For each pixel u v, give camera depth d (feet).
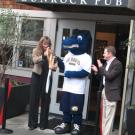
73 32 30.53
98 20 29.78
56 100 31.35
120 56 35.40
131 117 23.88
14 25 29.32
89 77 30.04
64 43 25.95
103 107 24.29
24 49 32.14
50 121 29.55
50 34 31.42
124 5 24.22
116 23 29.78
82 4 25.23
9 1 32.83
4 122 25.89
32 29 31.63
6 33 28.99
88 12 29.96
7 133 25.59
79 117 26.27
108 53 23.94
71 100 26.09
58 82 31.24
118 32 36.14
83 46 25.71
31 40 31.89
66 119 26.89
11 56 31.45
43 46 26.13
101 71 24.40
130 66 24.44
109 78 23.63
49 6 29.53
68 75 25.77
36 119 27.12
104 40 36.17
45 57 26.11
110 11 28.91
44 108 26.96
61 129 26.68
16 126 27.73
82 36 26.02
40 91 26.73
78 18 30.35
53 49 31.24
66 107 26.68
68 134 26.66
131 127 23.88
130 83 26.53
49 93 26.71
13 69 32.48
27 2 27.04
